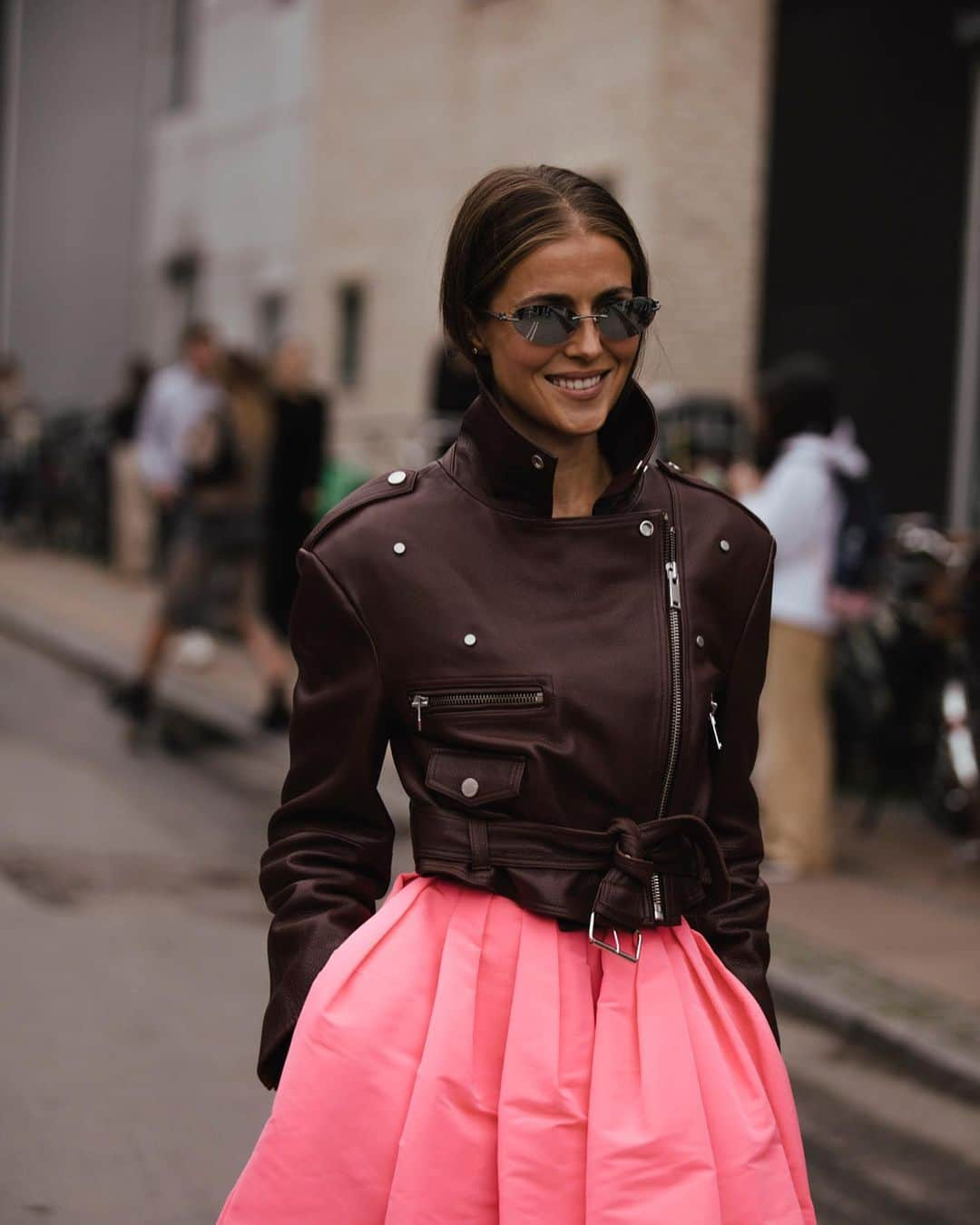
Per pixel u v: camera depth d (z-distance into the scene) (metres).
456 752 2.30
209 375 12.60
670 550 2.37
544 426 2.40
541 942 2.24
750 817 2.45
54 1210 4.23
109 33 23.91
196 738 10.98
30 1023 5.57
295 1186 2.18
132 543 18.83
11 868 7.59
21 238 26.66
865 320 12.32
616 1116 2.16
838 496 7.83
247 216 20.14
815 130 12.73
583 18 14.34
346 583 2.34
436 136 16.44
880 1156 5.00
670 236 13.42
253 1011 5.84
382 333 17.33
